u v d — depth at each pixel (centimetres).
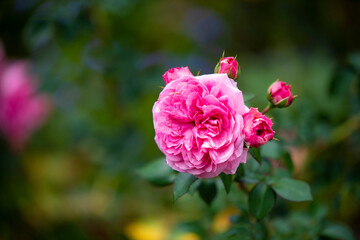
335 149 83
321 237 66
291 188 57
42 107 102
